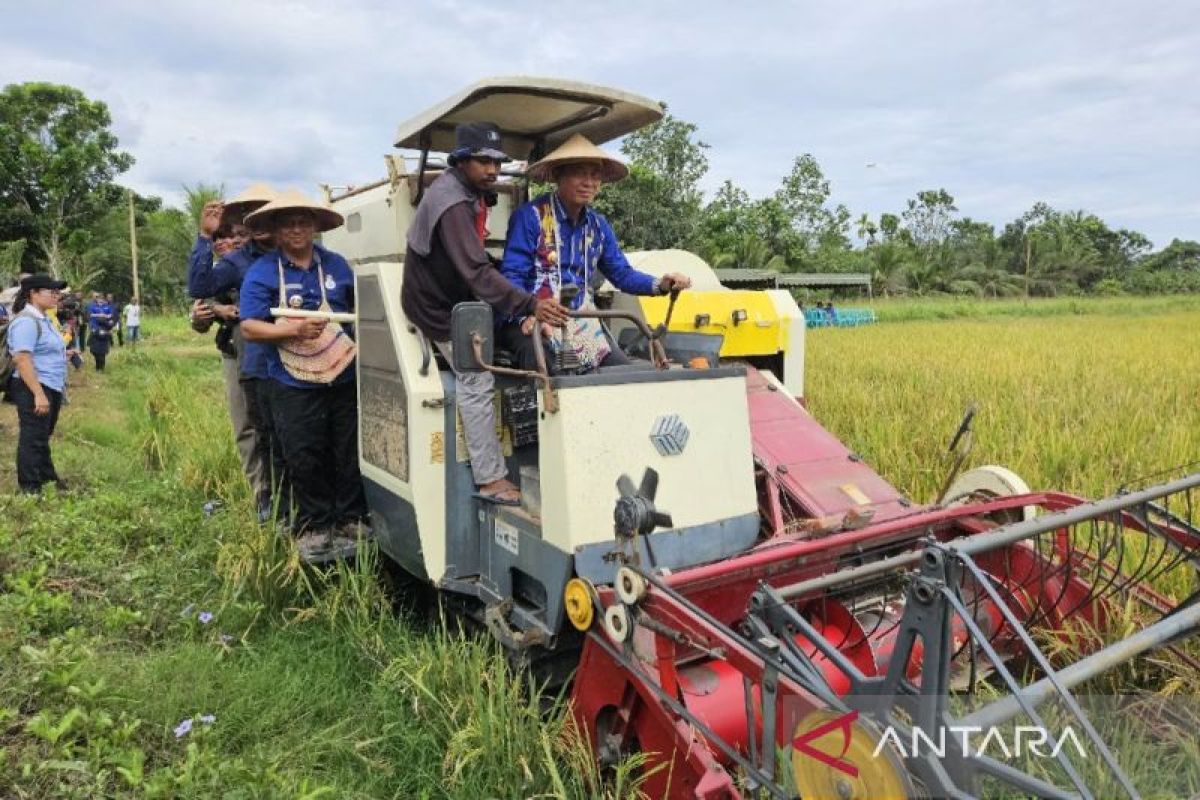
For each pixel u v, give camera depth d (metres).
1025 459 6.84
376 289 4.32
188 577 5.16
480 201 4.23
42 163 36.09
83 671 3.78
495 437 4.03
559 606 3.39
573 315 3.62
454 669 3.69
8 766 3.14
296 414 4.80
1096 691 3.59
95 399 12.56
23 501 6.33
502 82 4.09
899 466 6.80
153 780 3.07
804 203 50.09
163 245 37.47
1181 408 9.65
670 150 32.06
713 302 5.52
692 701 3.14
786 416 5.14
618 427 3.40
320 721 3.84
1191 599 3.65
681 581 3.05
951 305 39.44
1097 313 38.72
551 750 3.23
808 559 3.53
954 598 2.20
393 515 4.36
